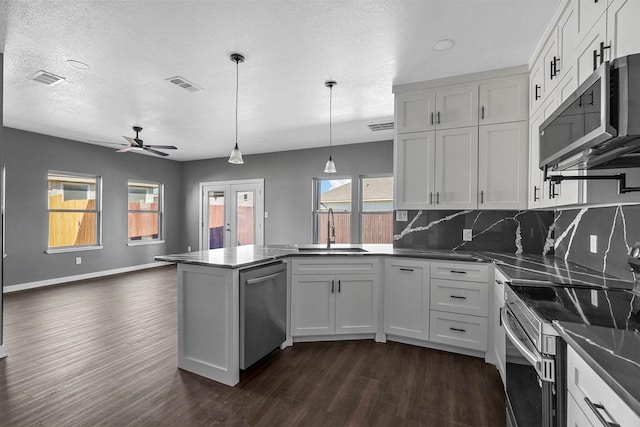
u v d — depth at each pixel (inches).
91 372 96.1
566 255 103.3
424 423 73.2
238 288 91.6
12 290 196.1
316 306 116.5
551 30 90.0
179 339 98.6
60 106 156.8
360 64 115.0
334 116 174.7
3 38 96.4
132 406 79.4
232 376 88.9
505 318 68.0
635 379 28.5
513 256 110.3
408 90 130.6
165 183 296.5
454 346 108.3
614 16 55.8
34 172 206.2
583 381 37.6
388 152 230.5
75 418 74.5
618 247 73.1
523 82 113.7
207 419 74.5
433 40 100.0
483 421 73.8
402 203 130.3
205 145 246.4
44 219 211.3
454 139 122.9
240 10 85.3
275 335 105.0
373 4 83.7
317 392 85.7
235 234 286.8
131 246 266.5
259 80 128.3
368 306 118.0
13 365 100.3
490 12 86.7
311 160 255.4
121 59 110.4
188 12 85.9
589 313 48.3
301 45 102.9
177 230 308.7
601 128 41.2
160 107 159.0
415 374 95.0
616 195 66.0
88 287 208.1
